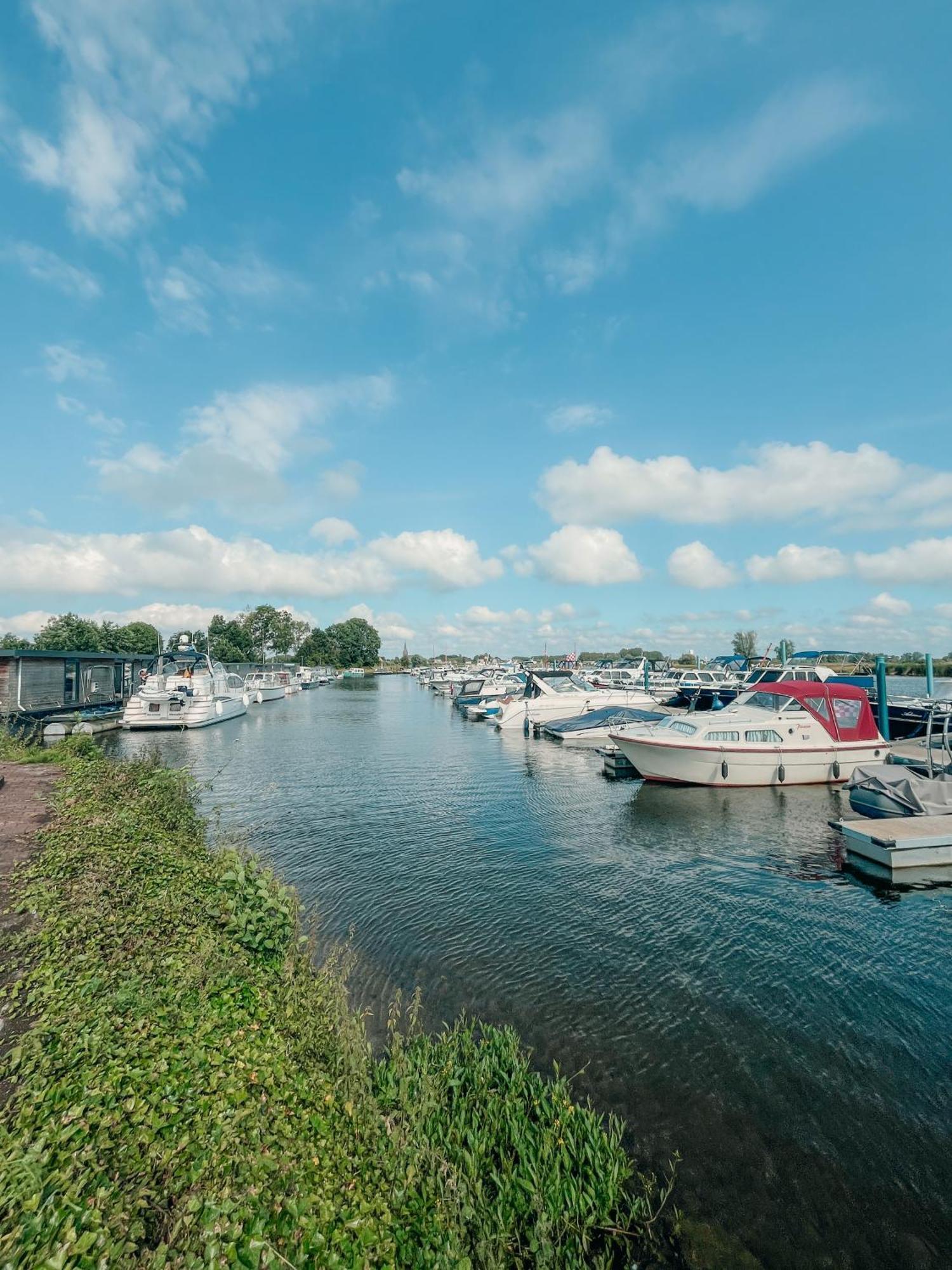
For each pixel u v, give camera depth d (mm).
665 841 13539
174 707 34625
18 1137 3562
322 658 134625
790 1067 6191
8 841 9789
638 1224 4457
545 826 14742
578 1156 4805
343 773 21812
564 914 9719
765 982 7762
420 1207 3975
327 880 11188
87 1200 3150
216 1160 3645
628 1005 7262
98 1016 4895
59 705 32219
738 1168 4973
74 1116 3779
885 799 13594
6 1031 4883
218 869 8766
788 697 18703
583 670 59219
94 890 7348
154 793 12938
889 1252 4309
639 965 8156
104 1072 4250
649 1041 6586
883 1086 5930
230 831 14094
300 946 7766
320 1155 4031
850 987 7645
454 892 10641
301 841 13562
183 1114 4000
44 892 7395
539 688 34250
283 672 74250
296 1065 4988
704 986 7652
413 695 71375
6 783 14727
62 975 5504
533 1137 4945
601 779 20312
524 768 22469
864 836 11727
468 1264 3604
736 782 18141
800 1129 5391
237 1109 4180
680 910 9906
